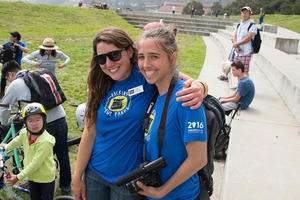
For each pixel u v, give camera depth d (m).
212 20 28.69
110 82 1.88
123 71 1.79
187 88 1.43
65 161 3.13
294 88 4.57
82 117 3.09
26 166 2.62
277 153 3.18
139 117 1.75
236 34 6.30
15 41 6.73
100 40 1.75
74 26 21.75
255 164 2.93
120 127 1.79
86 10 28.20
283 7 53.31
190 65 10.05
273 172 2.79
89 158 2.01
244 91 4.34
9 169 3.53
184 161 1.50
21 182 3.31
